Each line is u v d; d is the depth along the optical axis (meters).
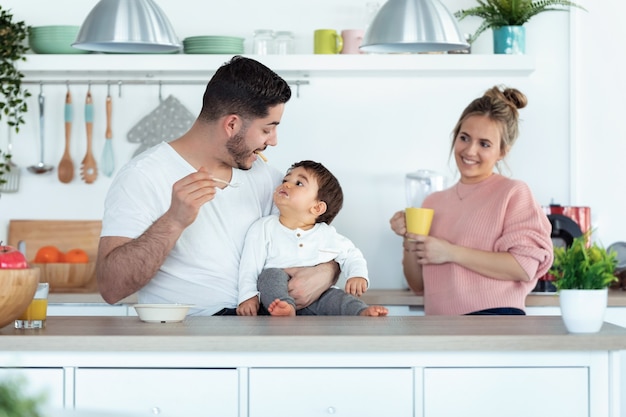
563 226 3.66
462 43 2.96
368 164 4.05
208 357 1.89
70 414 1.14
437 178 3.89
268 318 2.30
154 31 2.99
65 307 3.61
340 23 4.05
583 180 4.04
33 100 4.08
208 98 2.52
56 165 4.08
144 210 2.46
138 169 2.49
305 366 1.90
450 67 3.79
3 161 4.07
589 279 1.98
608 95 4.03
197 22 4.06
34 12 4.09
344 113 4.04
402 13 2.93
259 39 3.85
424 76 4.02
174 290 2.57
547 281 3.66
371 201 4.04
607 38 4.02
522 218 3.02
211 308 2.58
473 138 3.11
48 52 3.86
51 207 4.07
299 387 1.90
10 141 4.07
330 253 2.73
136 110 4.07
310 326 2.08
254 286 2.61
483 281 3.03
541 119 4.04
